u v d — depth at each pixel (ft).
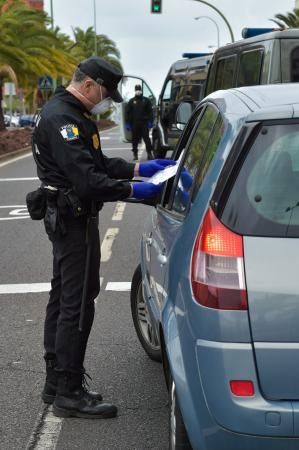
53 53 107.45
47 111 13.75
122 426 14.24
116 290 24.32
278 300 9.53
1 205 46.83
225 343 9.61
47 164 13.92
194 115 14.99
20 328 20.56
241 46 32.71
